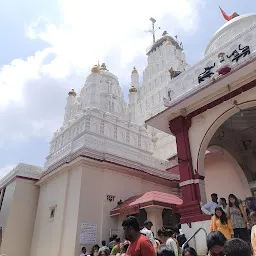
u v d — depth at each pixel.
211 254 3.00
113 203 15.30
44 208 17.58
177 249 6.16
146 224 7.59
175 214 16.44
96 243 13.74
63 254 13.70
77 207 13.97
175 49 36.94
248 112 11.19
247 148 12.91
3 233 17.36
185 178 9.46
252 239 5.16
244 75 8.37
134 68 39.09
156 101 31.45
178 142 10.21
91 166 15.32
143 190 17.33
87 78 28.27
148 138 24.14
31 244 17.48
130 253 3.72
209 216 8.14
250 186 12.24
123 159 16.62
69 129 21.75
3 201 19.77
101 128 20.23
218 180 13.55
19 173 18.91
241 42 8.75
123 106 31.22
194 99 9.66
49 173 17.56
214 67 9.41
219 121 9.30
